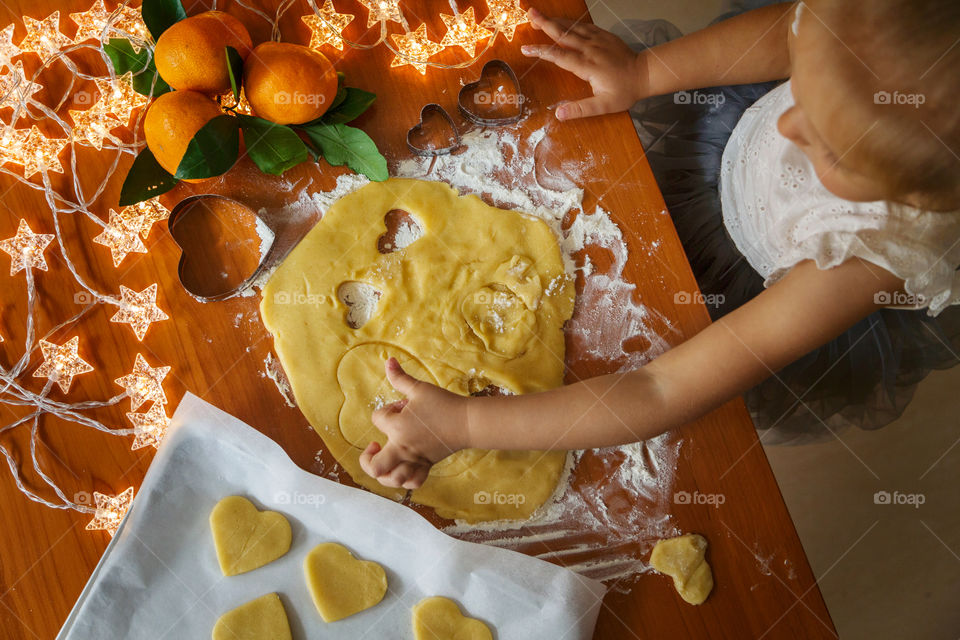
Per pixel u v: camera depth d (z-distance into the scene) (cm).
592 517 80
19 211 83
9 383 79
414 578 76
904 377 108
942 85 54
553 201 86
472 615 75
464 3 90
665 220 85
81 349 80
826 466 139
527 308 83
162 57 74
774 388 107
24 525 77
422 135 86
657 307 84
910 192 62
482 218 85
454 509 79
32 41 87
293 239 84
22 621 75
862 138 58
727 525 79
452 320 83
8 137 84
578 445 77
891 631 132
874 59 55
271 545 77
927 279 71
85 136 84
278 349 81
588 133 87
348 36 88
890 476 138
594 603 75
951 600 133
